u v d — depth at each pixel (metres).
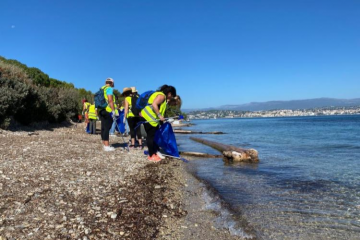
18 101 12.07
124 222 3.47
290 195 4.89
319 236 3.30
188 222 3.66
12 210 3.47
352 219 3.81
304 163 8.22
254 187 5.42
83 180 5.00
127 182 5.22
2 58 24.42
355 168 7.40
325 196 4.84
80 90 34.16
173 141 8.20
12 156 6.12
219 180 5.97
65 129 15.67
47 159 6.22
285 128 34.97
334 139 17.31
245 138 19.06
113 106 8.31
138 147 9.77
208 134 24.27
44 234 2.97
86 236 3.02
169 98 7.47
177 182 5.59
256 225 3.61
